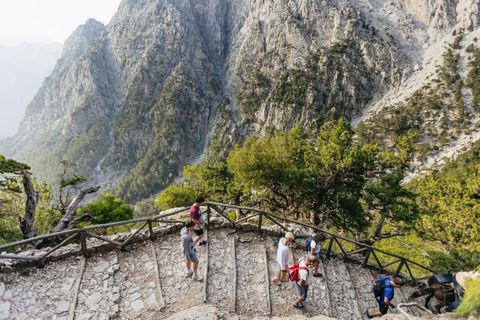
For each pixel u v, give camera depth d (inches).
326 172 855.7
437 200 868.0
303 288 338.6
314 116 6205.7
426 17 6707.7
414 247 972.6
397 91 5959.6
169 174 7298.2
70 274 342.6
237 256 414.6
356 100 6250.0
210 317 282.7
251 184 944.9
